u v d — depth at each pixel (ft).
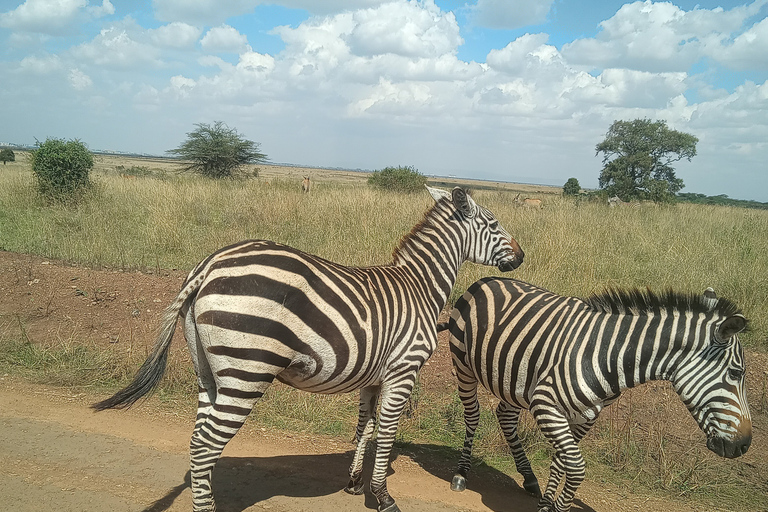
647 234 38.11
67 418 15.03
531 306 12.57
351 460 14.29
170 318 10.07
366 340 10.57
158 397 17.07
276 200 44.39
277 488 12.48
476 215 13.91
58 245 30.48
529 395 12.26
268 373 9.70
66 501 11.18
